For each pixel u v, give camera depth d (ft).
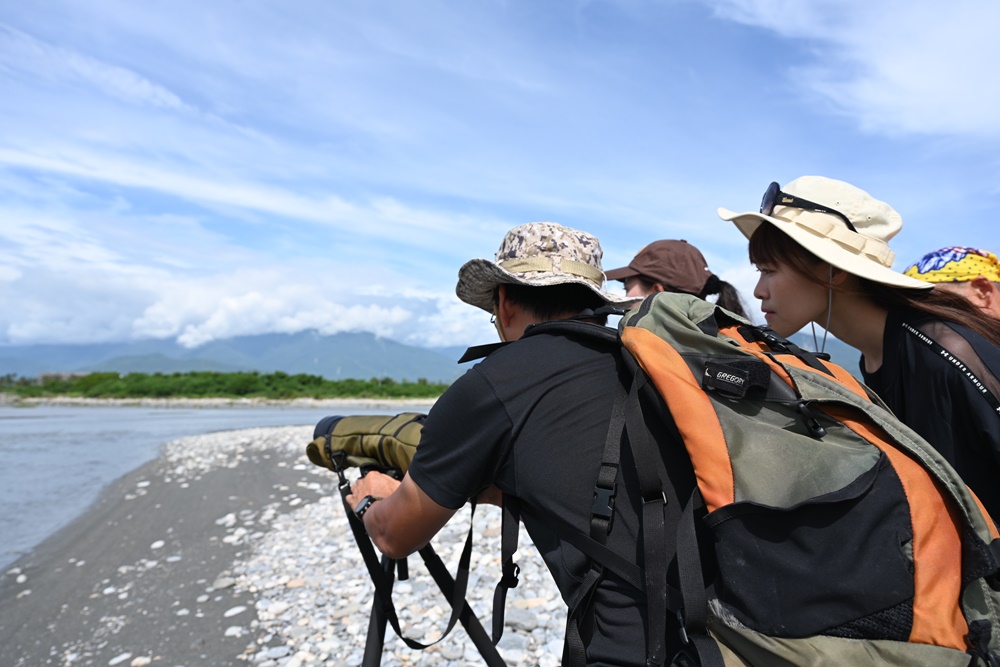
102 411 128.67
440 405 5.47
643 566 4.61
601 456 4.90
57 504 31.99
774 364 4.78
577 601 4.78
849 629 3.90
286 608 17.21
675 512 4.58
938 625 3.84
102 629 16.37
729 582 4.12
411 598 17.19
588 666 4.78
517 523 5.34
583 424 5.00
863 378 7.06
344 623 15.84
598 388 5.11
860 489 4.06
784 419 4.52
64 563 22.13
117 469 43.04
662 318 5.07
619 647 4.64
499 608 5.23
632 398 4.83
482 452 5.24
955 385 5.78
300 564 21.09
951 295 6.30
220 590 18.97
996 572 3.94
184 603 17.99
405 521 5.68
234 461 45.09
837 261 6.31
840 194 6.82
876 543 3.99
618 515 4.76
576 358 5.27
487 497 6.48
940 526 4.07
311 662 13.94
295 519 27.61
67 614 17.44
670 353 4.77
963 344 5.88
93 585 19.79
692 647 4.28
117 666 14.29
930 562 3.96
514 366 5.28
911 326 6.22
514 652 13.52
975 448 5.81
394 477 6.96
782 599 3.99
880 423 4.39
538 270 6.52
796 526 4.05
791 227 6.68
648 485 4.59
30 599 18.69
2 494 34.40
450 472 5.36
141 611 17.49
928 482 4.21
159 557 22.66
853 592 3.89
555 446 5.00
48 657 14.87
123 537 25.52
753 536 4.09
